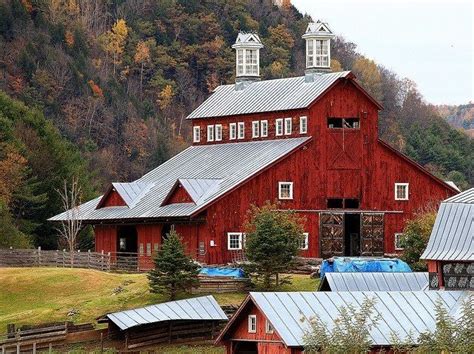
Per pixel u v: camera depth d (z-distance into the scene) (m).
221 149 170.00
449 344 92.69
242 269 139.75
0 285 141.88
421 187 161.25
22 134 198.50
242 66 175.88
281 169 154.25
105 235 165.50
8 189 188.25
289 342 97.62
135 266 156.62
